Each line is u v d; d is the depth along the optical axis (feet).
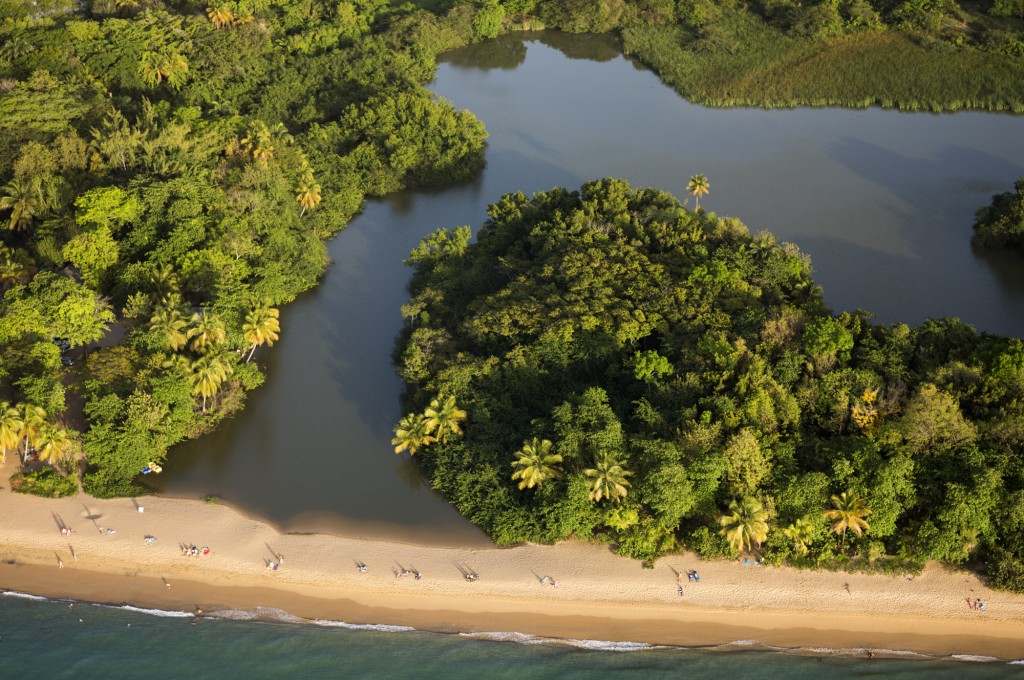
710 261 587.27
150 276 592.60
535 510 461.78
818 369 502.79
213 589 444.96
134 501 485.56
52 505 477.77
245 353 595.47
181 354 550.77
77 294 546.26
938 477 447.01
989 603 432.25
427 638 424.05
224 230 629.51
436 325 595.06
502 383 533.55
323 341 618.44
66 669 403.54
